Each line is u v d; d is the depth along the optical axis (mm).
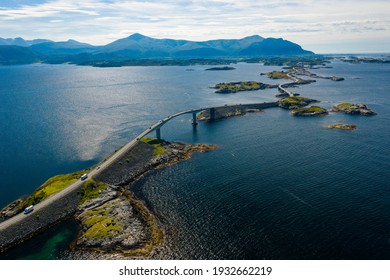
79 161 190125
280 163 171875
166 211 126938
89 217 123125
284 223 115312
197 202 133000
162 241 108062
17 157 197875
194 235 110625
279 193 137500
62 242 111188
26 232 115062
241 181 151000
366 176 152000
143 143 198250
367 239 105062
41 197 136625
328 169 161500
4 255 105312
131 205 132250
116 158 171375
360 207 124062
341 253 99125
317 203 128125
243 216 120938
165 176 160875
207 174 161000
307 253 99625
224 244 105438
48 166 184000
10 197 150875
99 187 145250
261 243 105062
